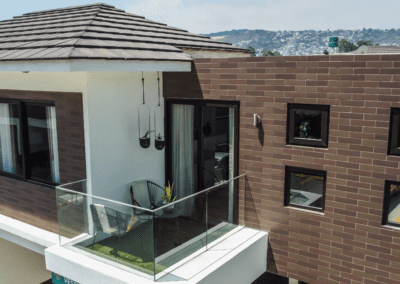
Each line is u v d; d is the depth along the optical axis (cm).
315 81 545
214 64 635
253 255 591
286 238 609
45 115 651
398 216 517
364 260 545
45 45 558
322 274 584
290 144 584
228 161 665
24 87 657
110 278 482
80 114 583
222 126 665
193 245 532
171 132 730
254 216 633
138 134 670
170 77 693
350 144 532
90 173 589
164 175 748
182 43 766
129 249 487
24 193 714
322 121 550
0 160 753
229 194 617
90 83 571
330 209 562
